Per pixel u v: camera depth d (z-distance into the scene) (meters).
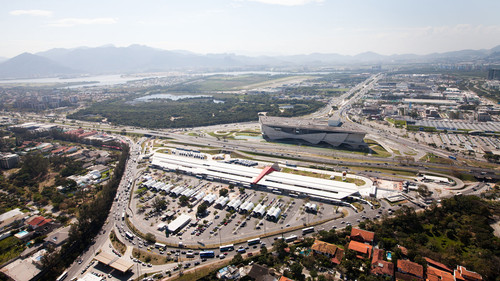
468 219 196.88
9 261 171.75
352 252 162.25
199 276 154.88
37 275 160.12
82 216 199.88
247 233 193.38
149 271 162.00
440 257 159.00
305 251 170.00
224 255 172.75
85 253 180.38
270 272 154.62
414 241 176.00
